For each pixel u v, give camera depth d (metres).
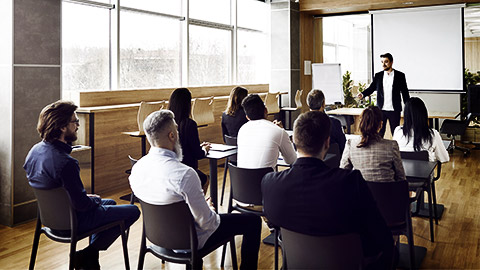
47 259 3.45
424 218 4.39
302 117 1.93
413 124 3.92
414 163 3.68
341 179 1.79
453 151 8.23
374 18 9.40
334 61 10.45
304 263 1.90
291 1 9.73
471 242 3.74
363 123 3.02
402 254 3.45
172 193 2.29
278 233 2.83
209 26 8.66
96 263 2.76
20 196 4.38
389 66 6.44
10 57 4.21
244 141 3.44
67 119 2.66
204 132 7.70
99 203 2.80
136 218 2.93
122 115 5.93
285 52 9.91
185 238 2.34
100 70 6.48
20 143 4.34
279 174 1.94
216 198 4.00
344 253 1.80
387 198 2.88
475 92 7.73
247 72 10.05
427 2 8.61
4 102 4.29
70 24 5.98
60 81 4.68
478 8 8.56
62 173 2.55
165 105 5.95
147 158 2.39
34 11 4.37
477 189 5.52
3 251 3.62
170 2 7.69
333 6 9.45
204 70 8.71
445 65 8.83
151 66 7.41
